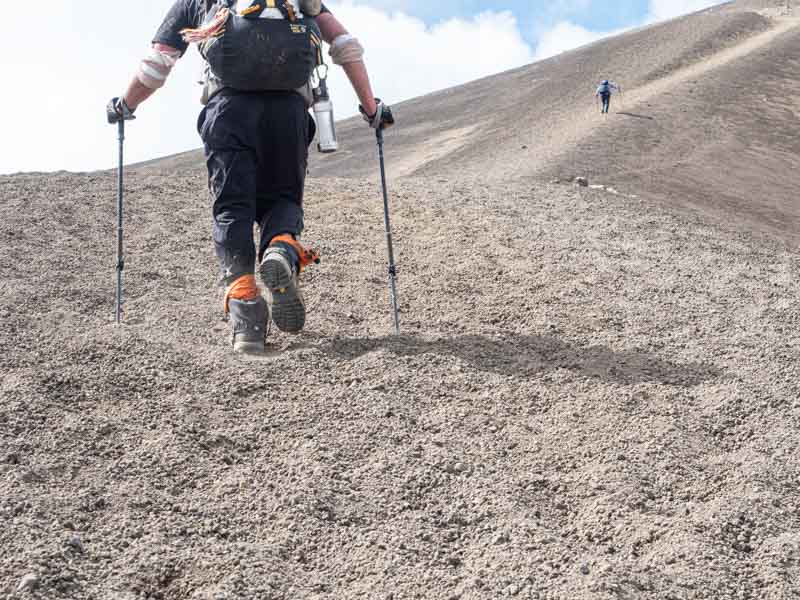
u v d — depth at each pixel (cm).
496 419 347
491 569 253
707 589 244
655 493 295
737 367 396
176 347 386
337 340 418
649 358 405
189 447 308
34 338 386
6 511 261
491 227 650
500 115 5400
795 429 333
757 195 2356
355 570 254
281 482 293
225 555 255
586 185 1280
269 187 400
